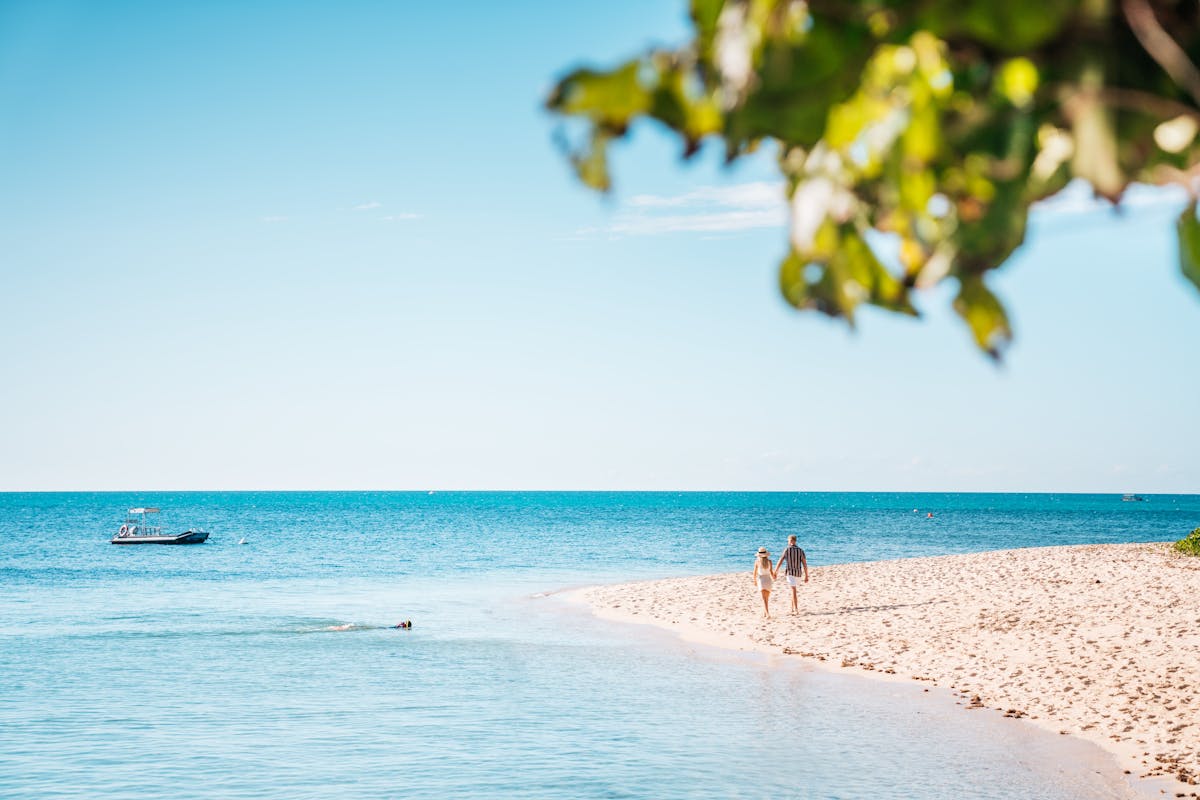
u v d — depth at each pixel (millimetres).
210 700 20922
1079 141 979
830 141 1038
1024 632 23219
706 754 15969
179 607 39344
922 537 88188
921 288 1034
